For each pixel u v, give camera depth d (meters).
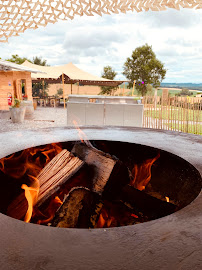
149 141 1.82
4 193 1.38
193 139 1.89
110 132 2.12
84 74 18.03
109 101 9.21
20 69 11.18
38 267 0.59
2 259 0.61
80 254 0.64
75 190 1.31
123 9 1.16
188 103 6.77
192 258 0.62
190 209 0.88
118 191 1.44
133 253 0.64
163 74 23.69
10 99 11.82
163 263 0.60
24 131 2.09
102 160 1.45
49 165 1.53
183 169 1.45
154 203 1.33
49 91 30.06
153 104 7.32
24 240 0.69
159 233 0.74
